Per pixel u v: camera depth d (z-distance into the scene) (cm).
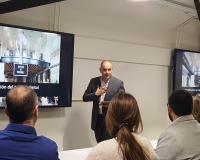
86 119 501
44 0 338
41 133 449
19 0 343
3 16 407
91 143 507
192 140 203
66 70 457
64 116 474
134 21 557
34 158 140
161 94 618
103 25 514
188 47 670
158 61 605
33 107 147
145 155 153
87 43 495
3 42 389
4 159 137
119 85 412
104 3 500
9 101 145
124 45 546
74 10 476
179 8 557
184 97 214
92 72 504
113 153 149
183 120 213
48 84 437
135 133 161
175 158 201
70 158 280
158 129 615
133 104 160
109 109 162
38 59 425
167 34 623
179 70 626
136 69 570
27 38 412
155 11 565
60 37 448
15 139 142
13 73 400
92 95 411
